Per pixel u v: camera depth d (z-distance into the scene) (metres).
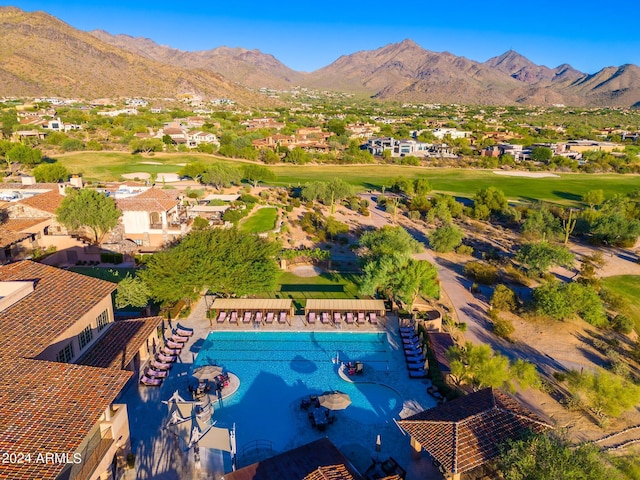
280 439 27.72
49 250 59.81
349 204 98.38
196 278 42.38
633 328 46.53
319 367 36.12
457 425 24.52
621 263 66.44
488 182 134.38
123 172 124.44
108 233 64.38
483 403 26.47
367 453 26.72
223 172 100.31
